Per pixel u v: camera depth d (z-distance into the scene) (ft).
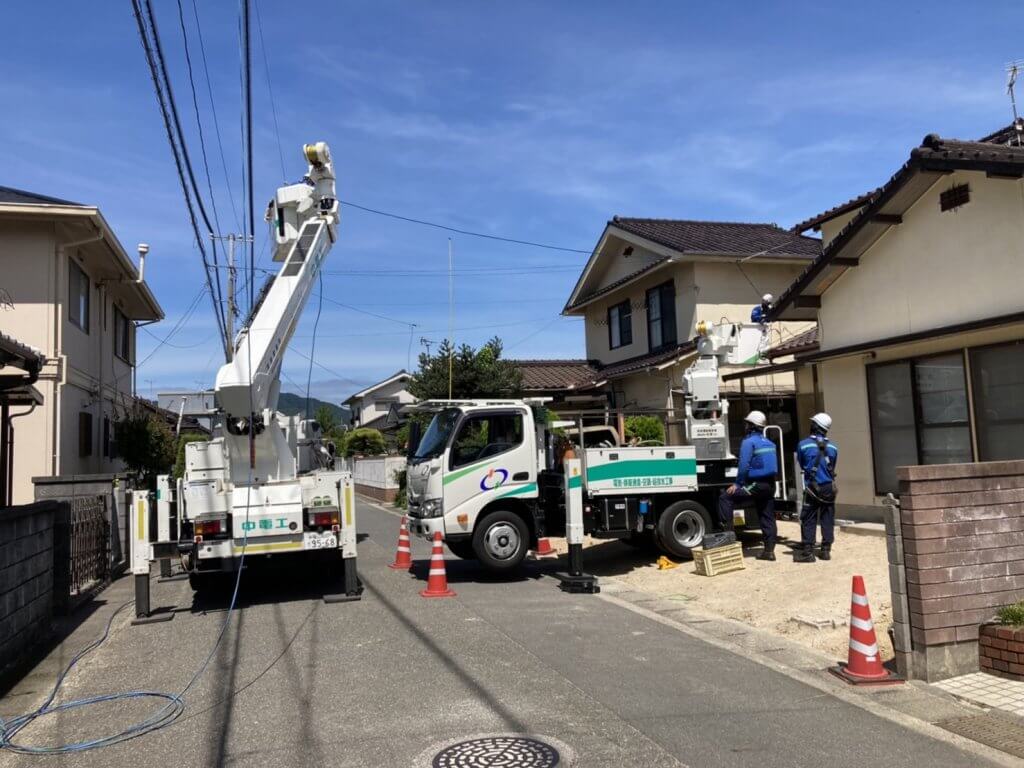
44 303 49.90
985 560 19.57
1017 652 18.43
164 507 30.45
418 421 43.60
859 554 33.17
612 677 20.26
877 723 16.67
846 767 14.52
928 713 17.19
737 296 63.41
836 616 24.79
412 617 27.94
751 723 16.79
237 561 30.58
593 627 26.03
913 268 36.14
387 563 41.83
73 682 21.62
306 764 15.16
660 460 37.01
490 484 35.09
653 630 25.52
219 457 31.32
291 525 30.91
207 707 18.85
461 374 69.87
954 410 34.65
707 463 38.24
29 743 16.96
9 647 22.33
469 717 17.44
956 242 33.81
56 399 49.70
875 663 19.33
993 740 15.60
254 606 31.12
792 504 36.35
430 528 34.50
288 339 32.94
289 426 33.81
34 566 24.89
